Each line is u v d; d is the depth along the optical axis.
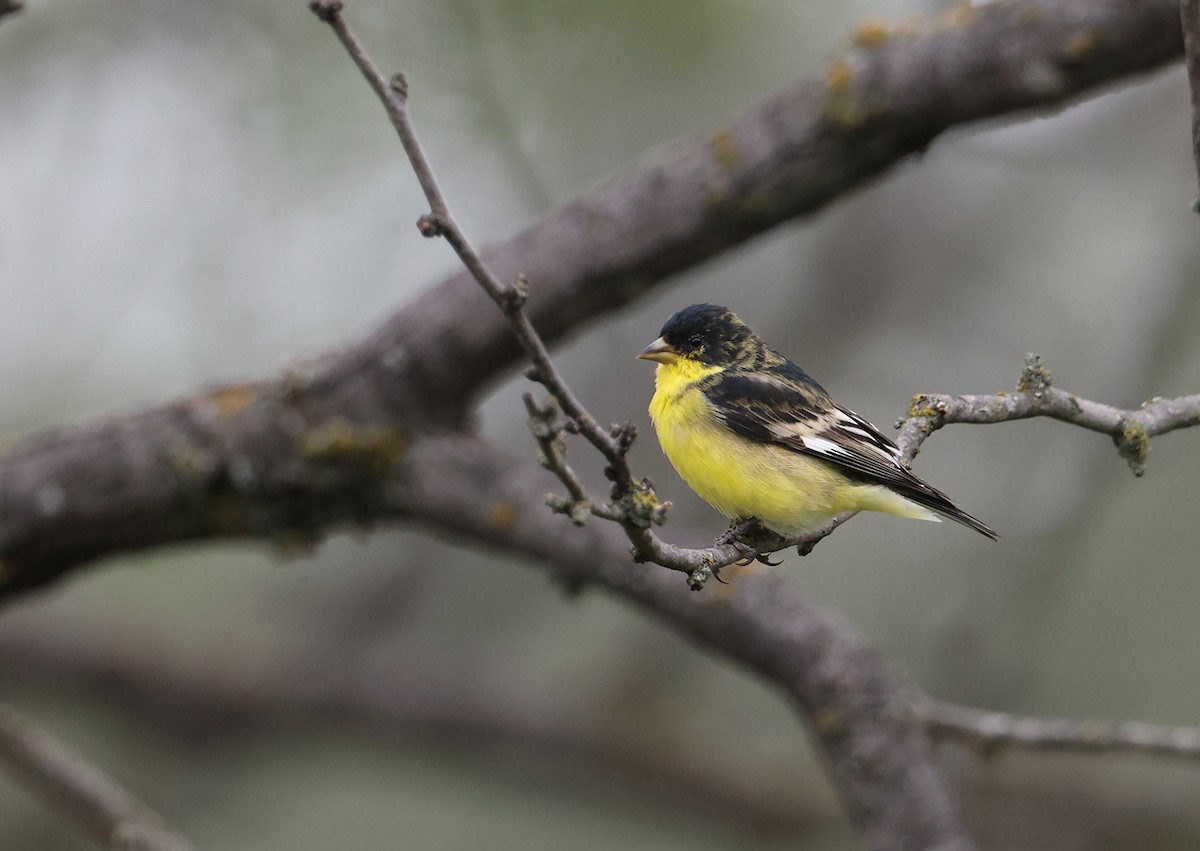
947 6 12.26
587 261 8.73
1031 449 12.90
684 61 12.57
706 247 8.70
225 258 13.02
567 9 12.14
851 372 14.84
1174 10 7.19
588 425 4.71
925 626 13.44
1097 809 12.53
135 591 14.48
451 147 12.52
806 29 12.71
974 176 14.81
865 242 14.67
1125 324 12.73
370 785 14.88
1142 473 5.66
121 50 12.34
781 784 13.13
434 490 8.99
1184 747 7.54
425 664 13.56
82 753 14.25
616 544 8.62
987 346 14.81
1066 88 7.64
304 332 13.29
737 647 8.52
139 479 8.99
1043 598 11.73
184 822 13.98
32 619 13.45
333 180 12.61
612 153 12.97
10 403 13.43
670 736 13.07
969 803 12.49
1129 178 14.28
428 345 8.95
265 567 14.67
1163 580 13.52
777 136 8.36
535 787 13.28
